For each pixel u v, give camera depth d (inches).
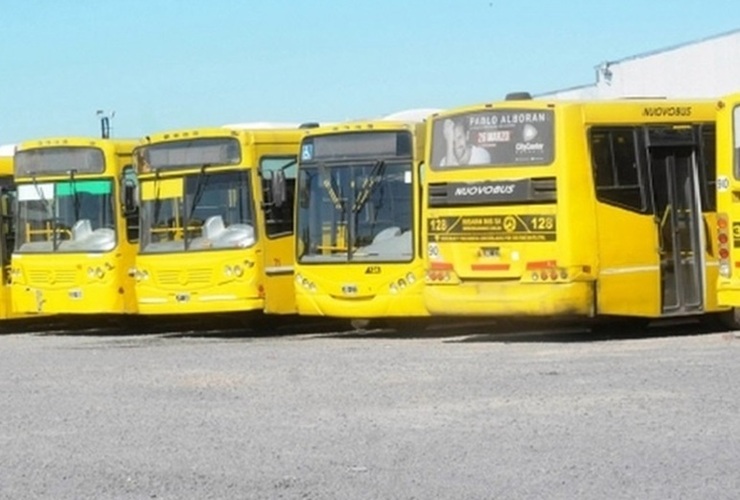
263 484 410.3
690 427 476.7
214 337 971.9
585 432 474.9
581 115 797.9
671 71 1595.7
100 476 432.1
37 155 1026.7
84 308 1003.3
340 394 595.2
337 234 906.7
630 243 810.2
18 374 732.7
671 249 831.1
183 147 960.3
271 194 940.0
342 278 901.2
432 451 452.1
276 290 942.4
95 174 1005.8
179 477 425.7
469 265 823.7
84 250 1002.7
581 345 781.3
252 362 749.9
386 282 886.4
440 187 837.2
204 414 551.5
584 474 406.6
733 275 779.4
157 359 791.1
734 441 450.0
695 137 847.7
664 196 831.1
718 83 1531.7
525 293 801.6
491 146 816.3
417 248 877.2
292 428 508.1
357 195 901.2
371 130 898.7
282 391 613.3
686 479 395.5
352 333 962.1
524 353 745.0
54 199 1019.9
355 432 494.0
